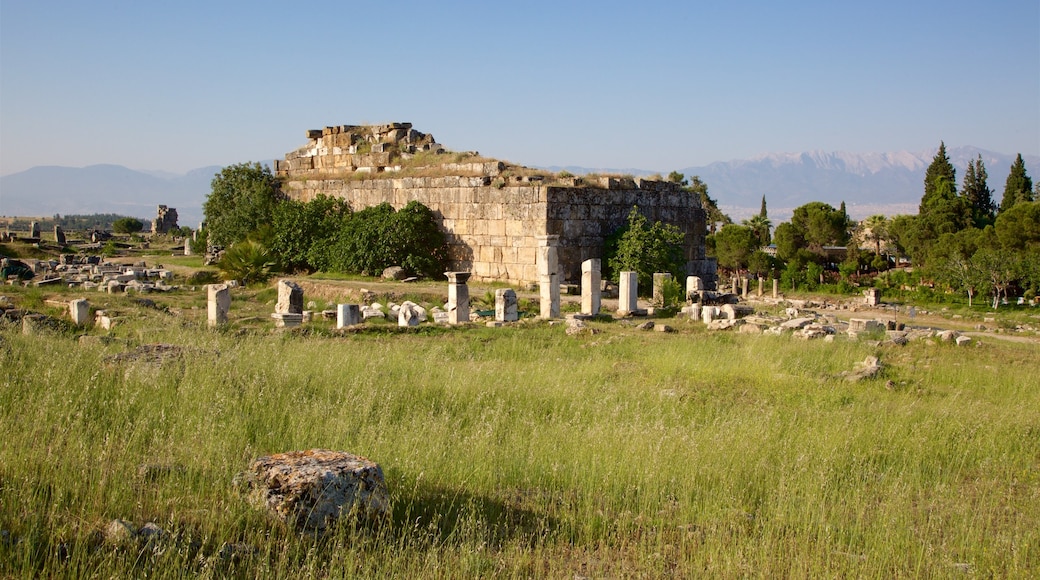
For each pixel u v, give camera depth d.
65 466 7.45
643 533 7.73
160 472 7.80
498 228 34.50
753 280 68.75
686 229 38.59
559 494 8.77
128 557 6.04
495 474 9.13
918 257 74.81
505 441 10.47
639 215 33.94
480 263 35.22
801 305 43.97
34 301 25.84
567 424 11.39
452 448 9.81
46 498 6.96
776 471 9.63
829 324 25.33
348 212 40.44
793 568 6.93
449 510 7.77
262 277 37.06
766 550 7.16
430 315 25.78
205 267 44.25
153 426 9.62
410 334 21.02
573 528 7.66
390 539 6.91
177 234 82.50
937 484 9.44
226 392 11.35
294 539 6.70
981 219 79.12
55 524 6.32
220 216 46.22
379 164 40.78
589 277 24.86
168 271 39.47
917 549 7.53
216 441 8.98
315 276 36.84
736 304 30.89
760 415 12.50
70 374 11.38
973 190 88.38
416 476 8.64
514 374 15.16
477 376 14.41
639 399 13.47
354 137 42.97
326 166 44.25
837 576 6.75
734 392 14.66
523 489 8.88
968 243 61.00
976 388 15.79
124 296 28.62
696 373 16.17
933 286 59.09
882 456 10.69
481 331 21.64
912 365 17.84
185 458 8.36
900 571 7.03
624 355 18.53
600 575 6.70
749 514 8.34
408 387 13.22
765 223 92.38
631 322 24.27
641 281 32.59
